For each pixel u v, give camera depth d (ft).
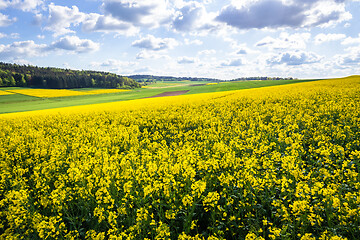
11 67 583.17
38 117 85.87
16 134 54.03
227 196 19.21
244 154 28.27
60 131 55.83
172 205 17.85
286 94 87.35
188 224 16.47
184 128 53.26
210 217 17.78
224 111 63.87
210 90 255.50
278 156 24.89
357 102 54.85
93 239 14.98
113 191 20.92
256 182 18.61
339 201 15.37
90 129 52.03
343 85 111.14
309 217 14.61
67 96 299.58
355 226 14.14
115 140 41.32
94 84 492.54
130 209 18.94
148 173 23.44
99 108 111.96
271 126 42.73
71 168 24.85
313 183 19.69
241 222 16.03
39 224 15.83
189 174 21.62
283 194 18.71
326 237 13.43
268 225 16.37
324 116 47.24
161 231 14.52
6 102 245.86
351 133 32.73
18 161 34.47
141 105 105.60
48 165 28.35
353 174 19.60
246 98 89.86
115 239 14.53
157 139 45.11
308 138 35.17
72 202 20.48
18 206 18.37
